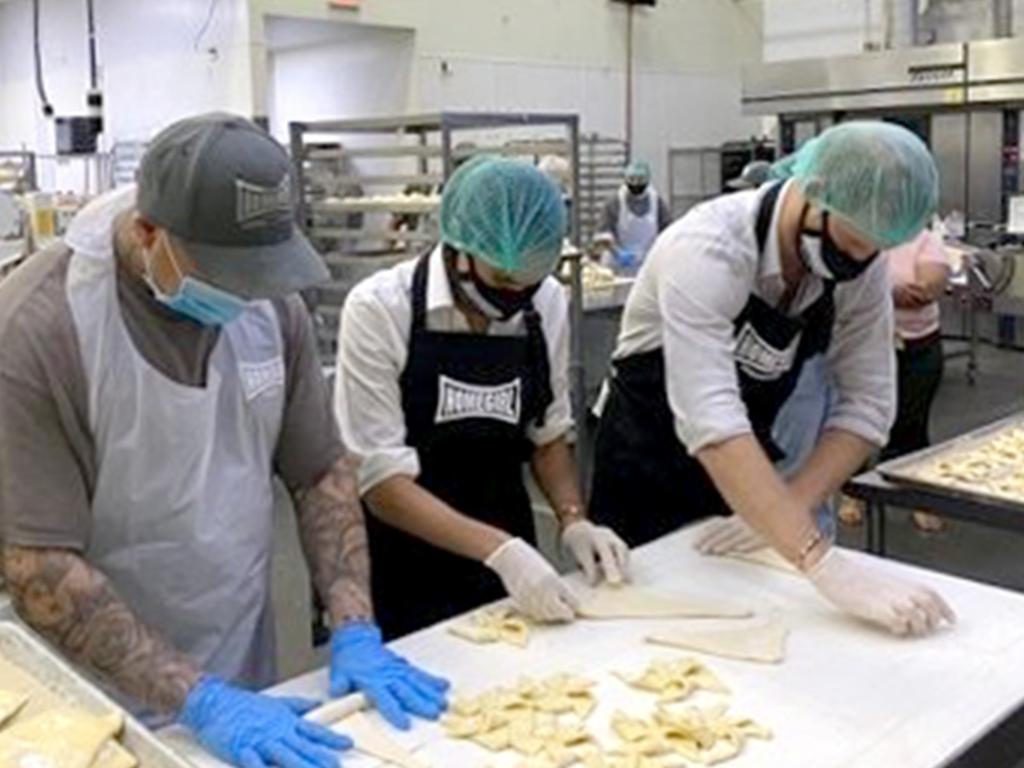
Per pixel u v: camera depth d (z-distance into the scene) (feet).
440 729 4.32
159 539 4.73
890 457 11.82
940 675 4.72
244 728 4.10
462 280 5.88
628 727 4.30
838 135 5.54
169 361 4.55
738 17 34.94
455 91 28.30
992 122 20.86
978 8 20.38
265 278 4.01
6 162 24.30
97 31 28.66
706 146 34.01
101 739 3.63
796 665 4.83
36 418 4.29
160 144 4.04
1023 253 19.26
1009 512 7.95
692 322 5.83
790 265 5.99
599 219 25.20
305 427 5.20
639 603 5.48
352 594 5.01
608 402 7.36
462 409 6.12
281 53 29.63
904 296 13.23
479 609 5.71
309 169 16.78
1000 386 21.86
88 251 4.42
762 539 5.95
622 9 31.91
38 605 4.30
